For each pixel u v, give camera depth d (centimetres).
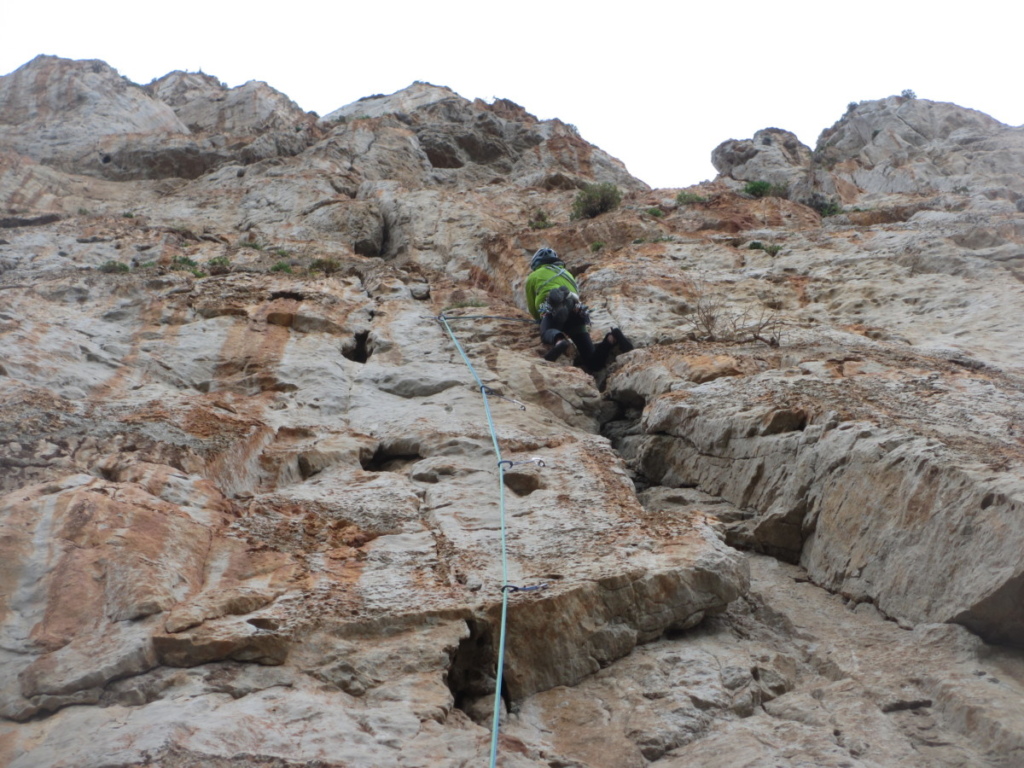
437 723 409
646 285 1171
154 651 431
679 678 480
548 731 441
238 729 383
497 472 686
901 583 557
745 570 560
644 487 800
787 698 476
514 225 1658
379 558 545
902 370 806
